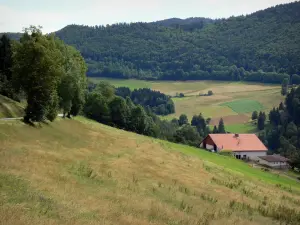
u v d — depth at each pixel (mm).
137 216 25297
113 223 21781
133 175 41500
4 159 32938
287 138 189750
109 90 137500
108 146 61281
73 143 56312
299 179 98062
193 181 45781
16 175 27547
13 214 18125
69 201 24469
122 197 30203
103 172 39469
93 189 30938
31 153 39594
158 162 54594
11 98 74125
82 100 82812
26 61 54656
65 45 75500
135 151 61281
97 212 23625
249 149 133750
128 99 160250
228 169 68188
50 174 31672
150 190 36250
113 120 129875
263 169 101312
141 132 136375
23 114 65375
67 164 38938
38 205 21484
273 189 58312
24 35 56688
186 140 153125
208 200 37438
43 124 60438
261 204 41312
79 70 76875
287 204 46250
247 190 48375
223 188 45719
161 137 147250
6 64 77250
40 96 56531
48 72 56062
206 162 69000
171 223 25766
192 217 28797
